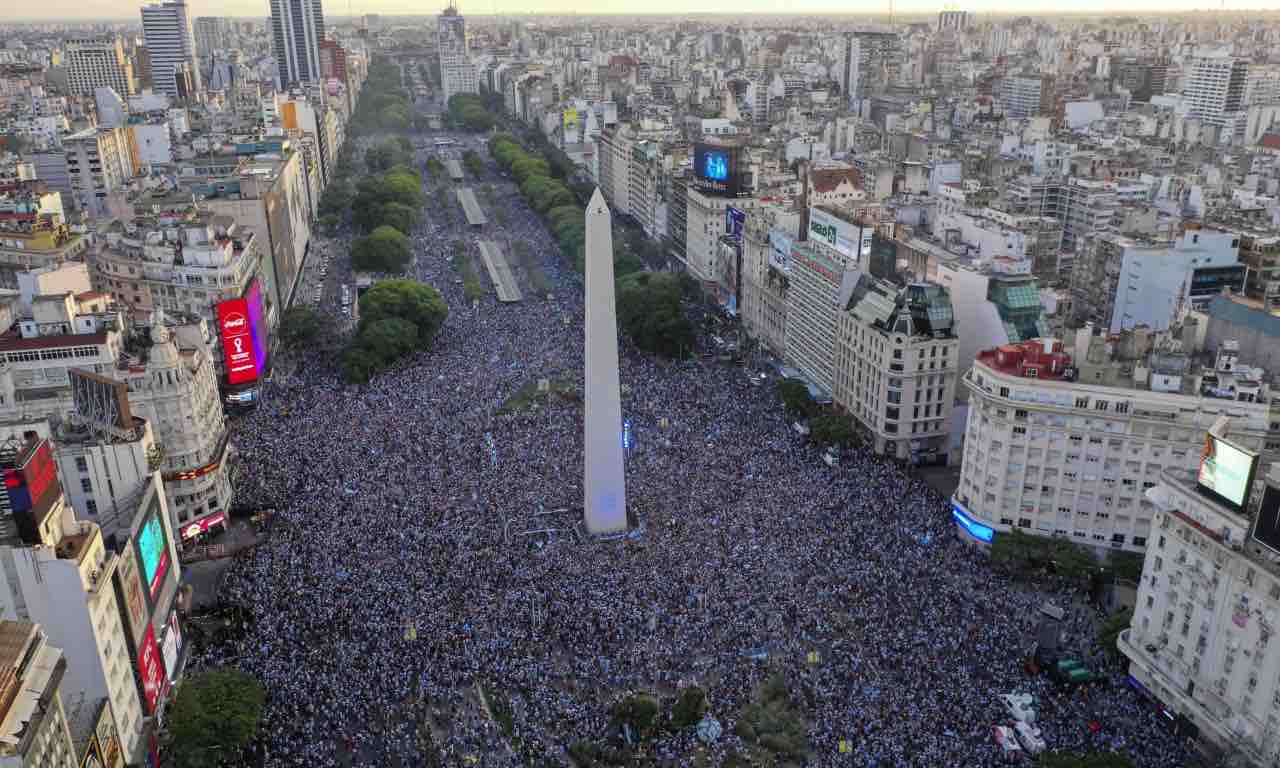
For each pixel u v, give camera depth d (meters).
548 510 186.62
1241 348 195.12
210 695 127.69
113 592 125.12
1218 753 126.06
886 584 162.25
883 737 127.06
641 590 159.75
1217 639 126.12
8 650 98.50
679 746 127.75
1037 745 124.88
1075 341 180.25
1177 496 133.25
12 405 173.62
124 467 149.00
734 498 190.88
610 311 165.88
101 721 116.94
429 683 139.00
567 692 138.25
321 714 133.25
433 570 165.62
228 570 168.75
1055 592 163.12
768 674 140.38
